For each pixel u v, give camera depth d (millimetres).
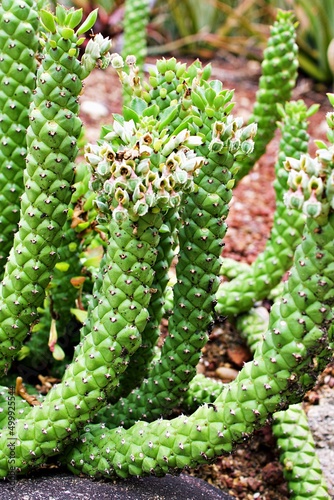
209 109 1078
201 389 1313
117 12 2719
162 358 1167
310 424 1387
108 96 2695
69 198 1111
